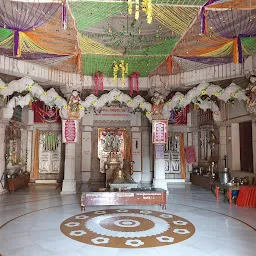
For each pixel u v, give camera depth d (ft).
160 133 38.42
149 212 26.50
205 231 20.27
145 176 51.03
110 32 25.93
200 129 50.16
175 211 26.94
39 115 51.65
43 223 22.53
